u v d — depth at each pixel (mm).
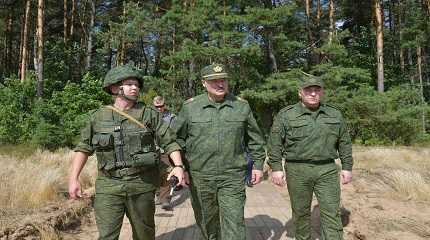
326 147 4523
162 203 7219
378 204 6922
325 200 4512
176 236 5703
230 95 4223
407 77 31453
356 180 9297
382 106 21844
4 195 6543
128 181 3506
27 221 5434
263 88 21547
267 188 10062
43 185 7020
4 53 34625
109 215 3510
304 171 4570
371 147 19906
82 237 5723
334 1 31312
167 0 29188
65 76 28453
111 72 3627
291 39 26656
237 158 4102
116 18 33969
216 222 4309
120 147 3508
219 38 20969
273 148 4727
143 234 3707
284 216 6895
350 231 5652
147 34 24203
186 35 22875
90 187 8320
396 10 32531
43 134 16641
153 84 21562
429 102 31078
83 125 18312
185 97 22609
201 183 4102
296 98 21844
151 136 3631
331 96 21328
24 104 19328
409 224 5750
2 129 17641
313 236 5555
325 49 22266
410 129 22625
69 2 34250
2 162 9539
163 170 4336
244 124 4145
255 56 20875
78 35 35844
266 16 21109
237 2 22578
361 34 34094
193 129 4102
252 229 6012
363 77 22203
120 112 3596
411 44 29125
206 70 4070
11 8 33312
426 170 11875
